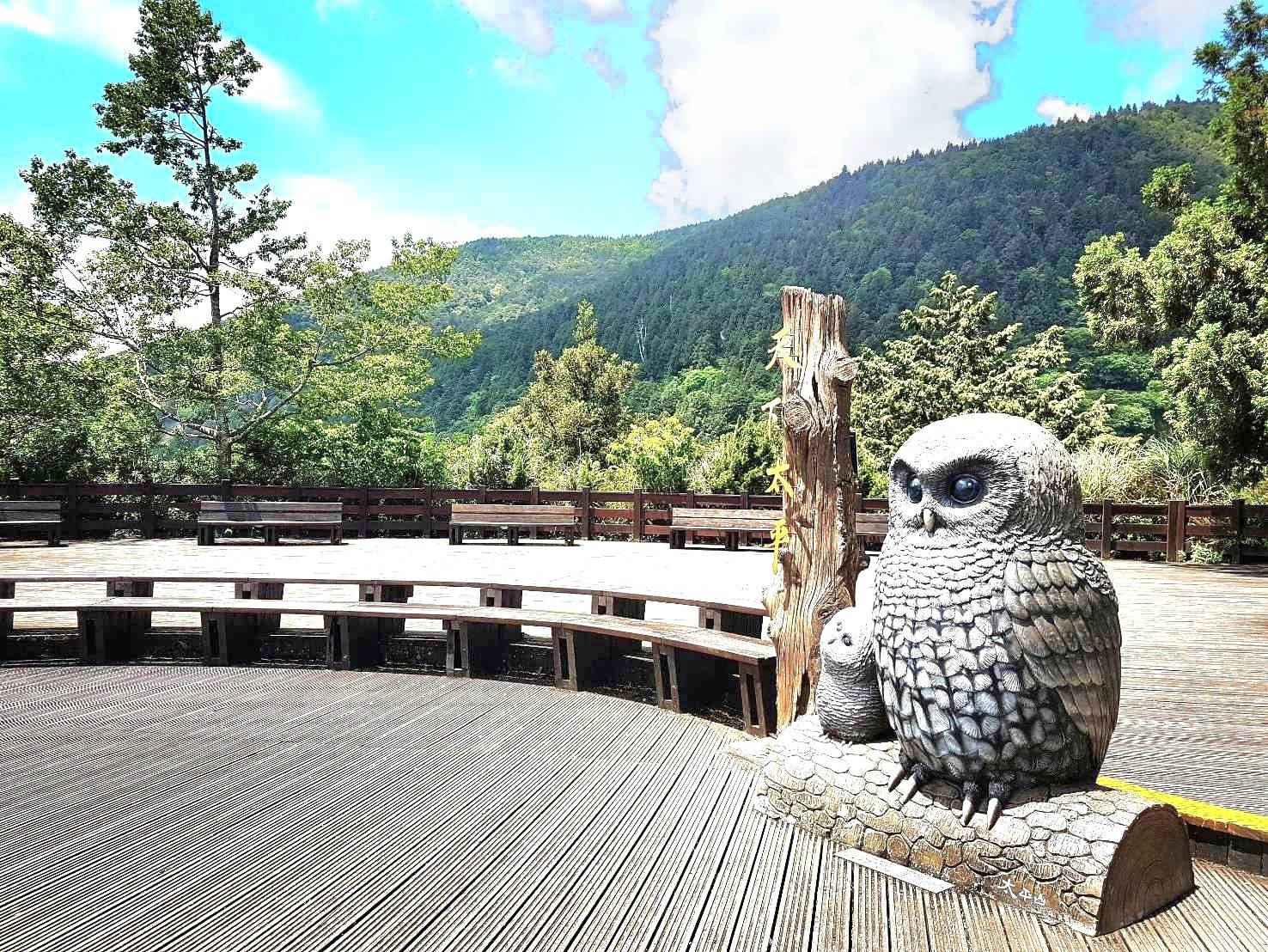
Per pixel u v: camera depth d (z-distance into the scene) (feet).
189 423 65.26
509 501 57.47
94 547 46.70
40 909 9.55
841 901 9.70
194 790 13.07
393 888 10.02
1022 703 9.43
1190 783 12.97
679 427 73.82
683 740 15.81
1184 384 47.91
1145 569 42.63
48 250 59.06
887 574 10.38
